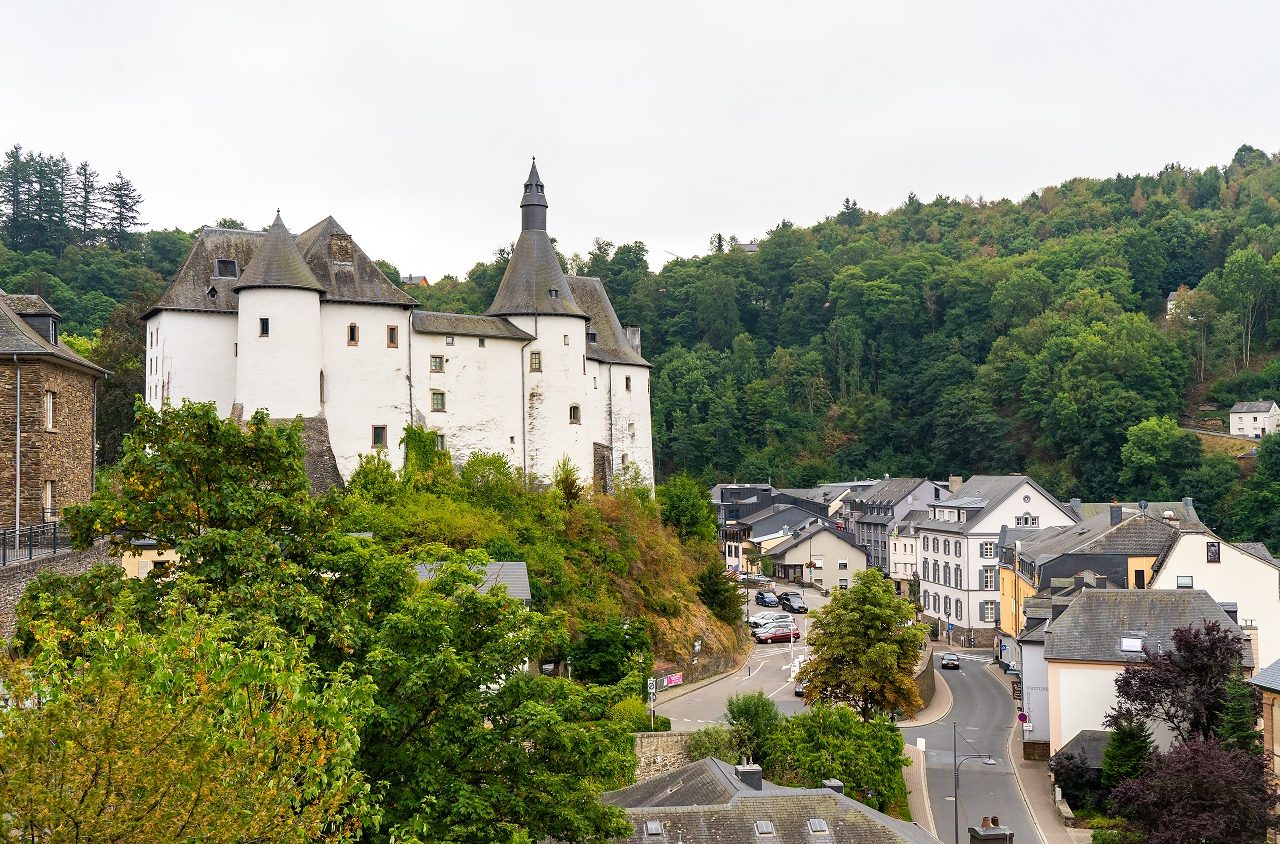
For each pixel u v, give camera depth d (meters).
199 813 14.82
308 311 66.81
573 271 193.00
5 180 183.38
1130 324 169.88
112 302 144.50
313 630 25.61
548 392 78.44
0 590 30.08
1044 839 48.00
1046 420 156.50
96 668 15.30
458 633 25.94
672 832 32.59
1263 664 68.31
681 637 70.75
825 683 59.53
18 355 40.41
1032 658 61.47
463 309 154.50
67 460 43.84
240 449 28.97
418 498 62.16
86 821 13.92
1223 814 41.88
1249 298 185.62
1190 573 68.88
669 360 179.12
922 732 65.06
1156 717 52.81
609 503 73.38
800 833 33.03
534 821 24.86
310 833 16.95
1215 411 171.25
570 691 26.52
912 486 129.62
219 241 70.69
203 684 16.75
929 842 35.22
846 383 179.75
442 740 24.42
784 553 128.38
